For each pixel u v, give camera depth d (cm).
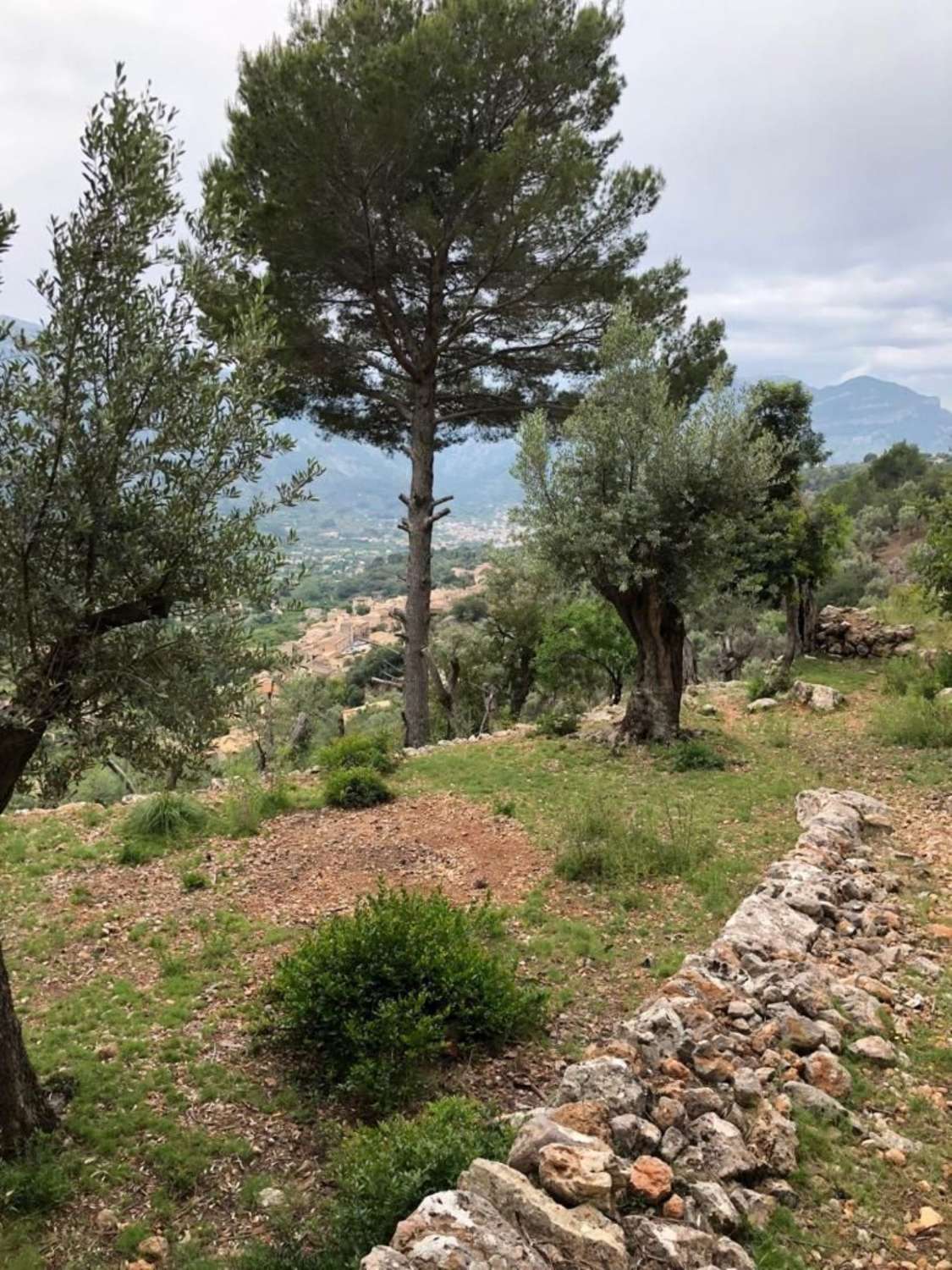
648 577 1486
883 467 6006
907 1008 633
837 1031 577
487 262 1809
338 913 955
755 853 1057
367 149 1606
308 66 1606
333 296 1905
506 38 1734
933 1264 392
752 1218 412
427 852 1148
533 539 1510
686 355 2008
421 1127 493
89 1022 723
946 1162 465
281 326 1723
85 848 1180
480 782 1466
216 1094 617
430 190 1819
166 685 517
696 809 1236
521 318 1986
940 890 864
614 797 1321
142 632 530
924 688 1775
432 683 2839
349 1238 429
